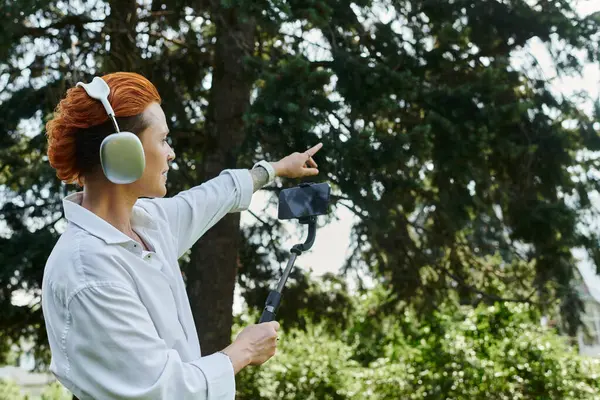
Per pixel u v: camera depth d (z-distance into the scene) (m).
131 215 1.66
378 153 6.20
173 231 1.84
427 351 10.25
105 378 1.38
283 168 2.10
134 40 7.54
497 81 7.12
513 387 9.94
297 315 8.71
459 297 8.90
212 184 1.99
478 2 7.89
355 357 12.05
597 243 7.80
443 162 6.91
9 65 7.34
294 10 5.81
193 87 8.48
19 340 8.46
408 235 8.22
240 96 7.47
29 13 6.55
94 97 1.49
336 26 7.18
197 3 7.62
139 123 1.53
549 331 10.58
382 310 9.38
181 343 1.53
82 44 7.45
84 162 1.54
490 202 8.06
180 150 8.23
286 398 10.27
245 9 5.67
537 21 7.82
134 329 1.40
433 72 7.66
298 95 5.86
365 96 6.52
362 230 8.30
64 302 1.40
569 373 10.21
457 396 9.95
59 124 1.53
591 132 8.11
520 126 7.69
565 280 7.89
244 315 10.18
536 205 7.80
